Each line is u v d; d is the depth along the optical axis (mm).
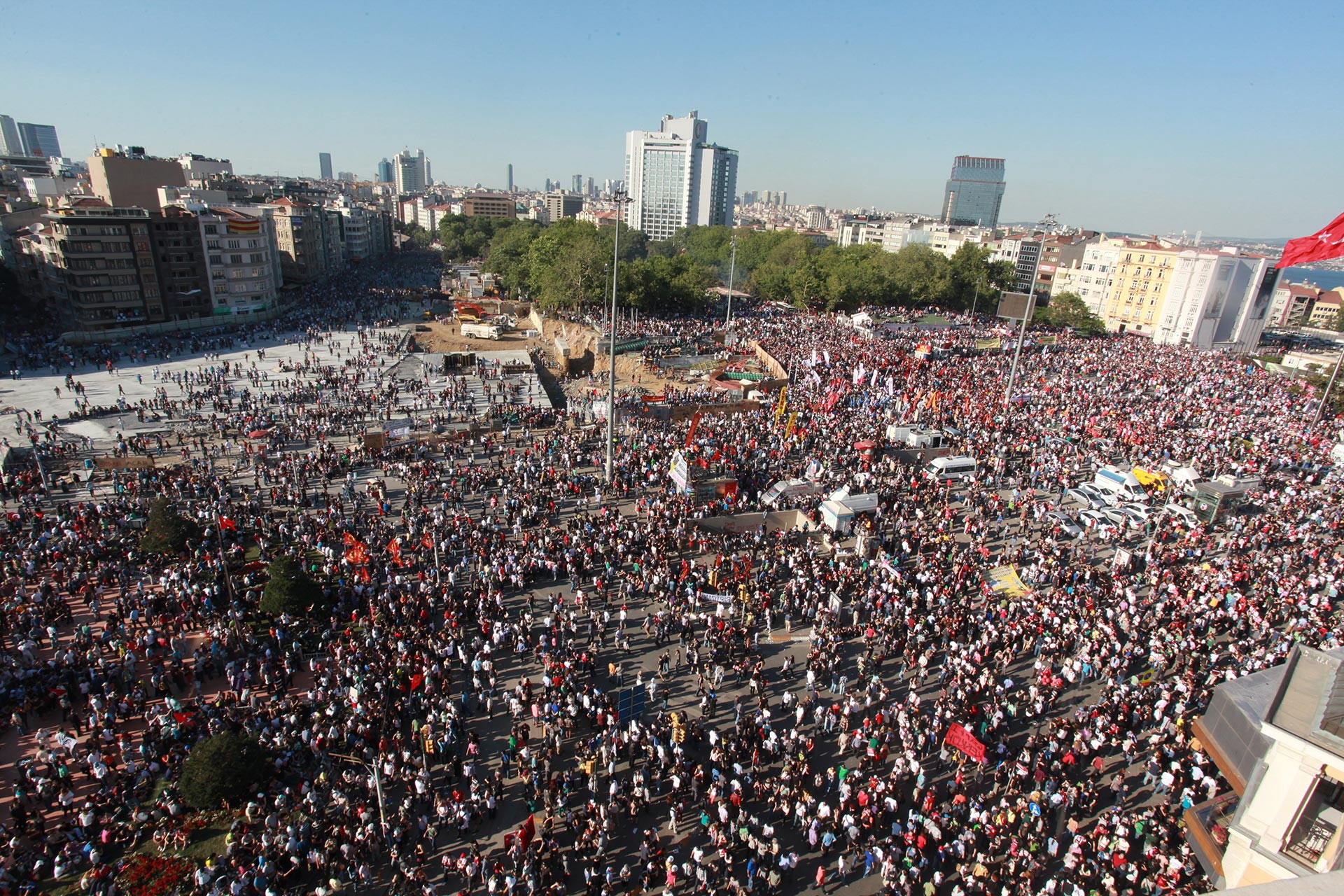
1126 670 34812
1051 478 57688
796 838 26109
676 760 28984
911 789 28484
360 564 38750
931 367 91500
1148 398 80812
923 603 40250
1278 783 17391
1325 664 19453
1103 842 24984
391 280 186250
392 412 71062
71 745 27844
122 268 110625
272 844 23938
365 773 27391
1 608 35062
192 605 36406
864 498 48375
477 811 26359
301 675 33469
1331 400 85125
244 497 50312
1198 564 45438
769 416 69250
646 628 38094
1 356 91812
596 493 53094
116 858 24312
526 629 36094
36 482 51656
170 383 81062
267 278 132250
